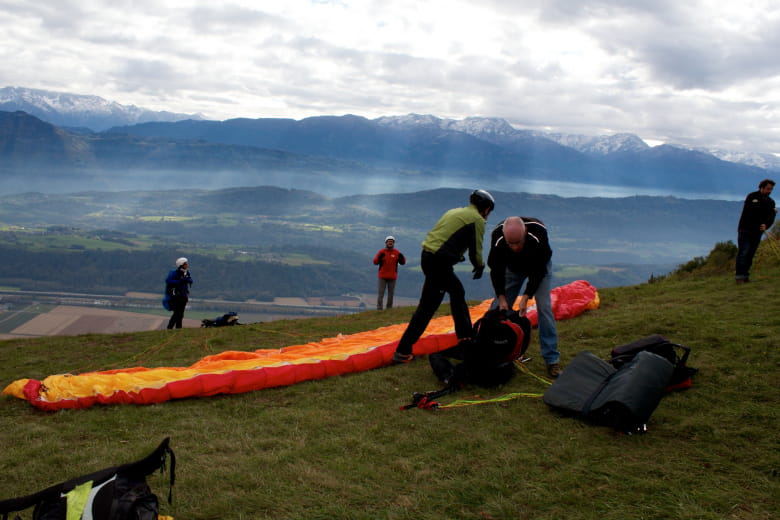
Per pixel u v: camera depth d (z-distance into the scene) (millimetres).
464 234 6188
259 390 5996
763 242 14367
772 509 3178
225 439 4566
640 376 4461
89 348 9633
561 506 3316
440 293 6391
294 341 9680
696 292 10359
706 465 3812
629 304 10000
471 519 3189
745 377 5395
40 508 2459
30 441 4574
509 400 5352
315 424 4871
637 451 4078
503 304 6297
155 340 10195
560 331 7984
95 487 2475
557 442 4297
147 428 4879
